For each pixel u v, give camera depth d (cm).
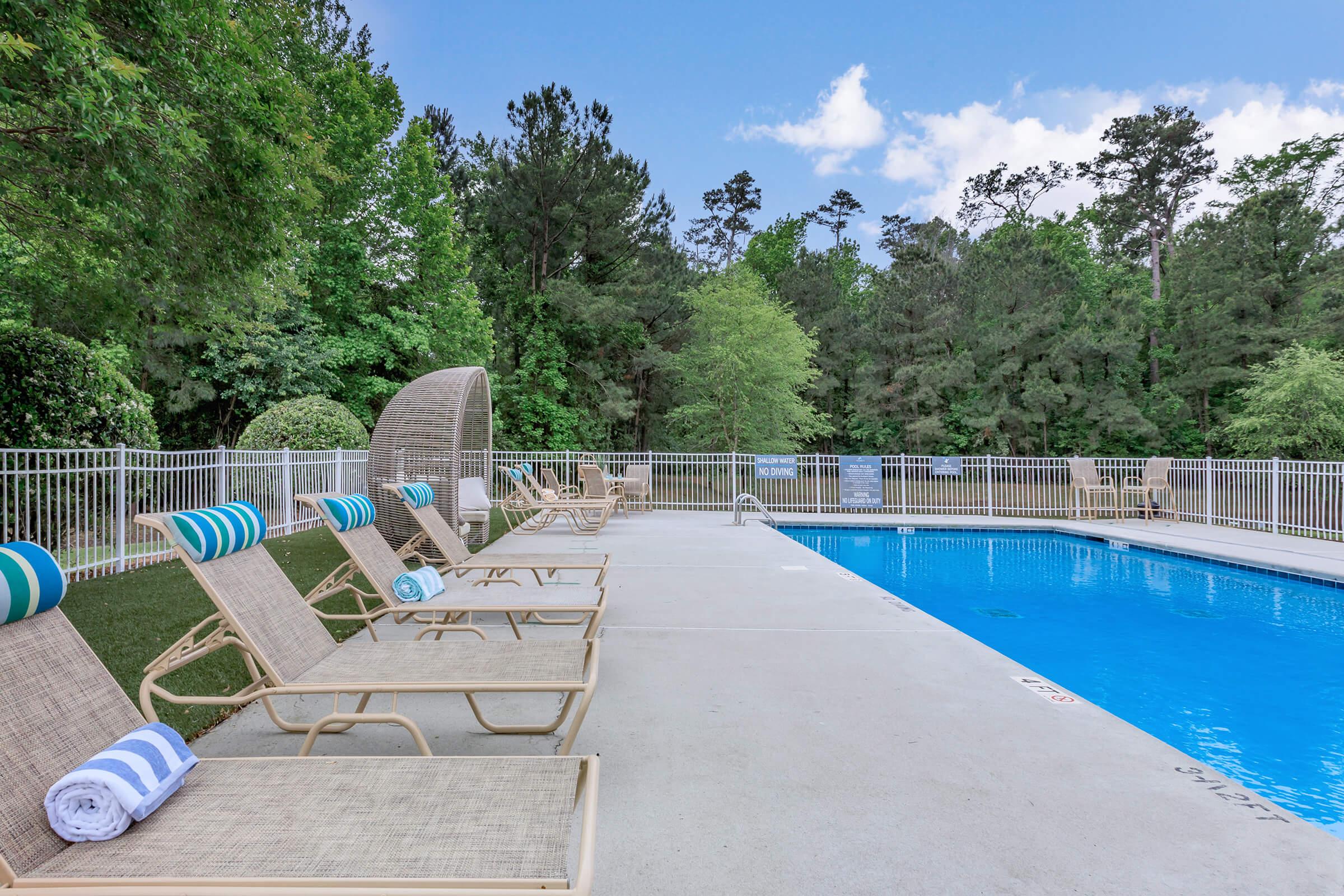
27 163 614
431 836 178
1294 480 1364
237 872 164
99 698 213
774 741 347
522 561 643
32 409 869
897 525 1561
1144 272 3925
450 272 2517
